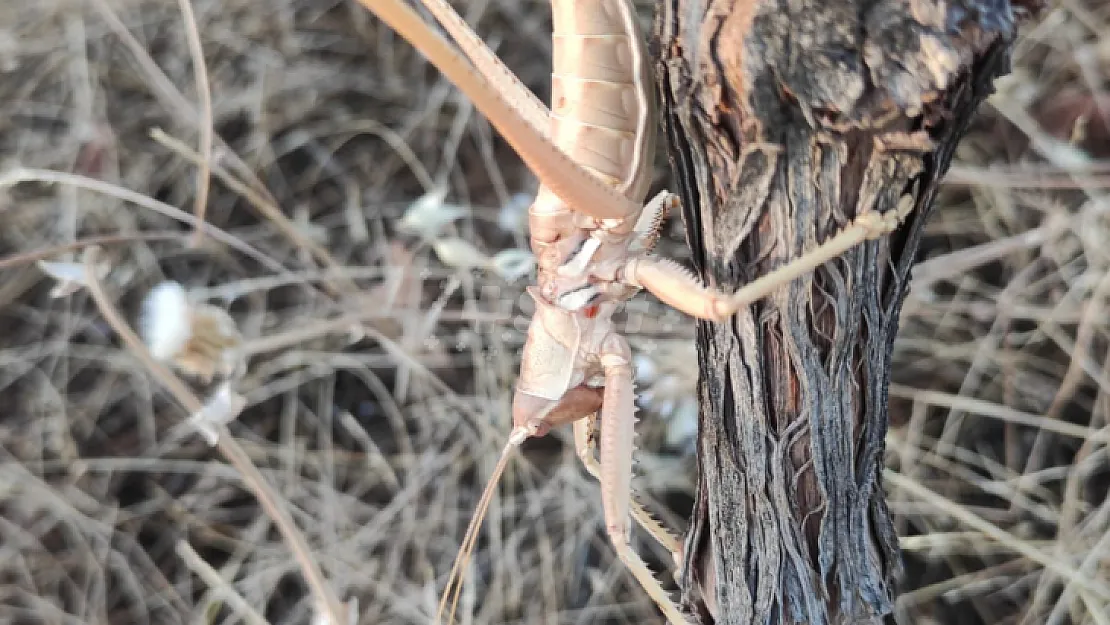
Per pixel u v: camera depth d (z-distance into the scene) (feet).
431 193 0.67
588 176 0.30
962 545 0.64
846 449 0.30
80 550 0.68
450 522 0.68
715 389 0.31
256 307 0.76
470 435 0.69
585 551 0.67
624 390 0.34
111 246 0.75
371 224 0.80
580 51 0.31
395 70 0.86
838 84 0.24
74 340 0.76
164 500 0.71
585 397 0.35
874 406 0.30
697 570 0.33
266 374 0.70
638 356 0.62
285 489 0.70
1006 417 0.61
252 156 0.81
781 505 0.30
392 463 0.72
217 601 0.55
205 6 0.82
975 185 0.72
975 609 0.64
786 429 0.30
